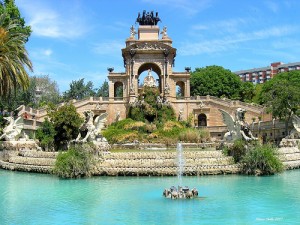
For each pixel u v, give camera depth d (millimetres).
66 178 30172
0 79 32031
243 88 107375
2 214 18469
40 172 33875
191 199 21578
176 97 83875
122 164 31562
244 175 30969
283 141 43344
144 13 89062
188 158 32844
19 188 25938
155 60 84688
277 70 194375
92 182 28109
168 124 71500
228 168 31547
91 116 35281
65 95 126938
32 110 69438
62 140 50688
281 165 32281
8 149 41250
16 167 35969
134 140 60781
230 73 108125
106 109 83000
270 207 19344
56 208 19672
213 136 76625
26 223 16828
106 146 35500
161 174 30578
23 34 34219
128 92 83562
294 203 20266
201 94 105875
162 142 60625
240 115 35688
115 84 90000
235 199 21391
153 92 77812
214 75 106375
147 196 22531
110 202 21000
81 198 22219
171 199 21625
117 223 16562
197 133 62000
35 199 22078
